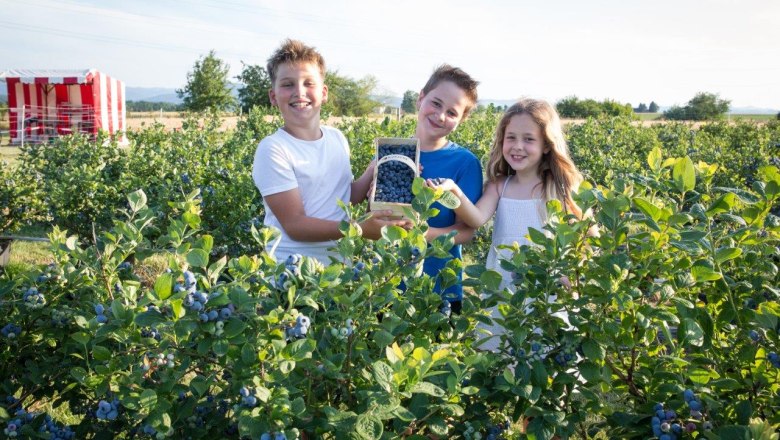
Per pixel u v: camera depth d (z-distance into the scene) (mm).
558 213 2127
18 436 1999
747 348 1894
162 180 6734
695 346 1944
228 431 1929
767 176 2100
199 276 1874
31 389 2264
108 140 10117
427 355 1616
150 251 2186
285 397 1608
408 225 2799
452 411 1630
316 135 3072
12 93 24453
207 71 34969
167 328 1754
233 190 6188
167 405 1687
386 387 1543
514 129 3215
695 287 2088
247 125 12414
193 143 9930
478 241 6793
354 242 2160
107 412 1801
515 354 1932
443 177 3205
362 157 8758
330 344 1943
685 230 1898
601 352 1827
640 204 1888
